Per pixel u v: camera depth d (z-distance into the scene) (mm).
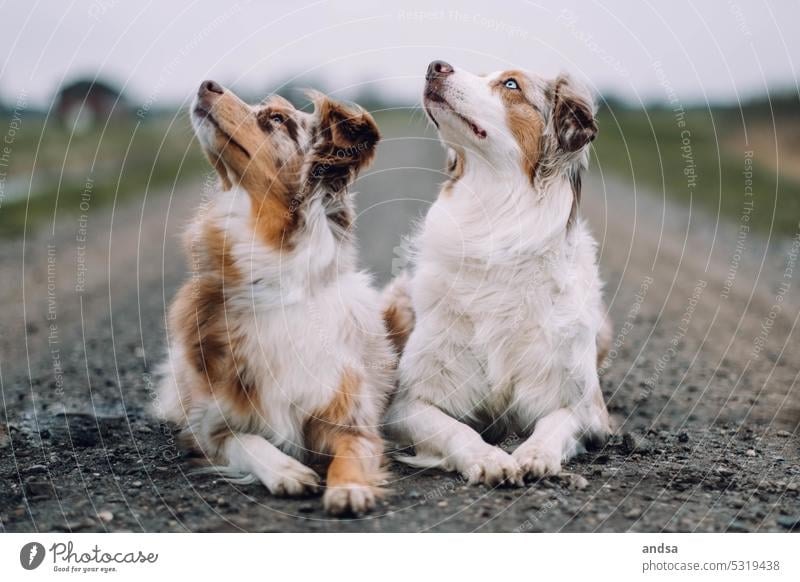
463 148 4516
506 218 4461
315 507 3584
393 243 10961
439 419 4285
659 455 4430
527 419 4598
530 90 4445
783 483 3984
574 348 4477
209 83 3932
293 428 4035
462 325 4508
